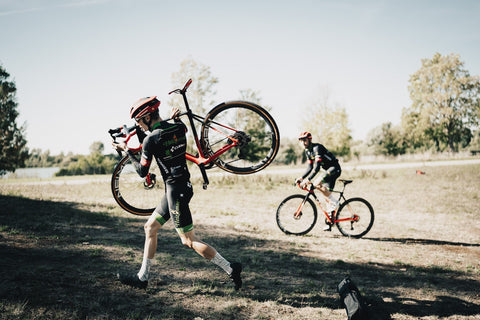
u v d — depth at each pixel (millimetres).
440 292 4078
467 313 3527
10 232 5113
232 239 6117
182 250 5145
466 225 8133
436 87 47094
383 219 8688
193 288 3656
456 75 46281
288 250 5652
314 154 6766
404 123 49781
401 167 22312
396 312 3471
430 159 31750
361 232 7008
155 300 3301
